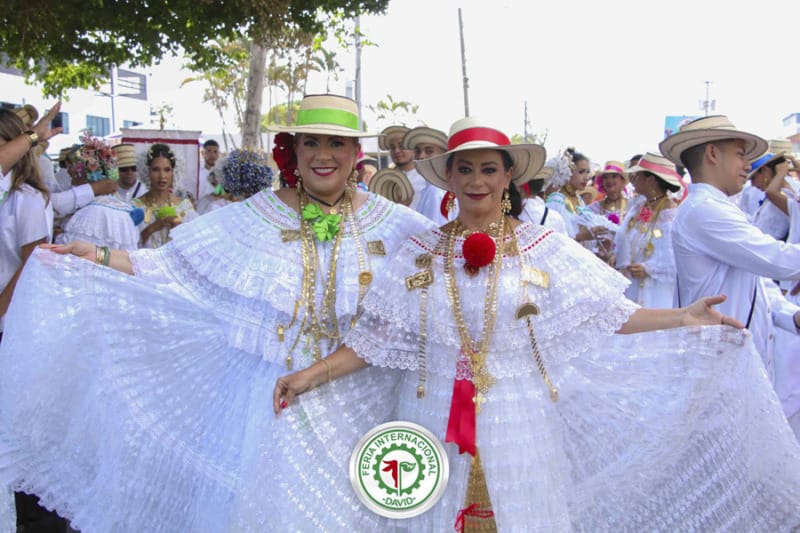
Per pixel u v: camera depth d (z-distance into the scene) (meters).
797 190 8.07
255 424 3.29
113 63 11.43
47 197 4.66
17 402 3.40
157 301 3.59
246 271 3.46
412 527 3.20
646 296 6.45
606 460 3.37
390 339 3.19
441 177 3.54
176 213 6.53
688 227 4.39
